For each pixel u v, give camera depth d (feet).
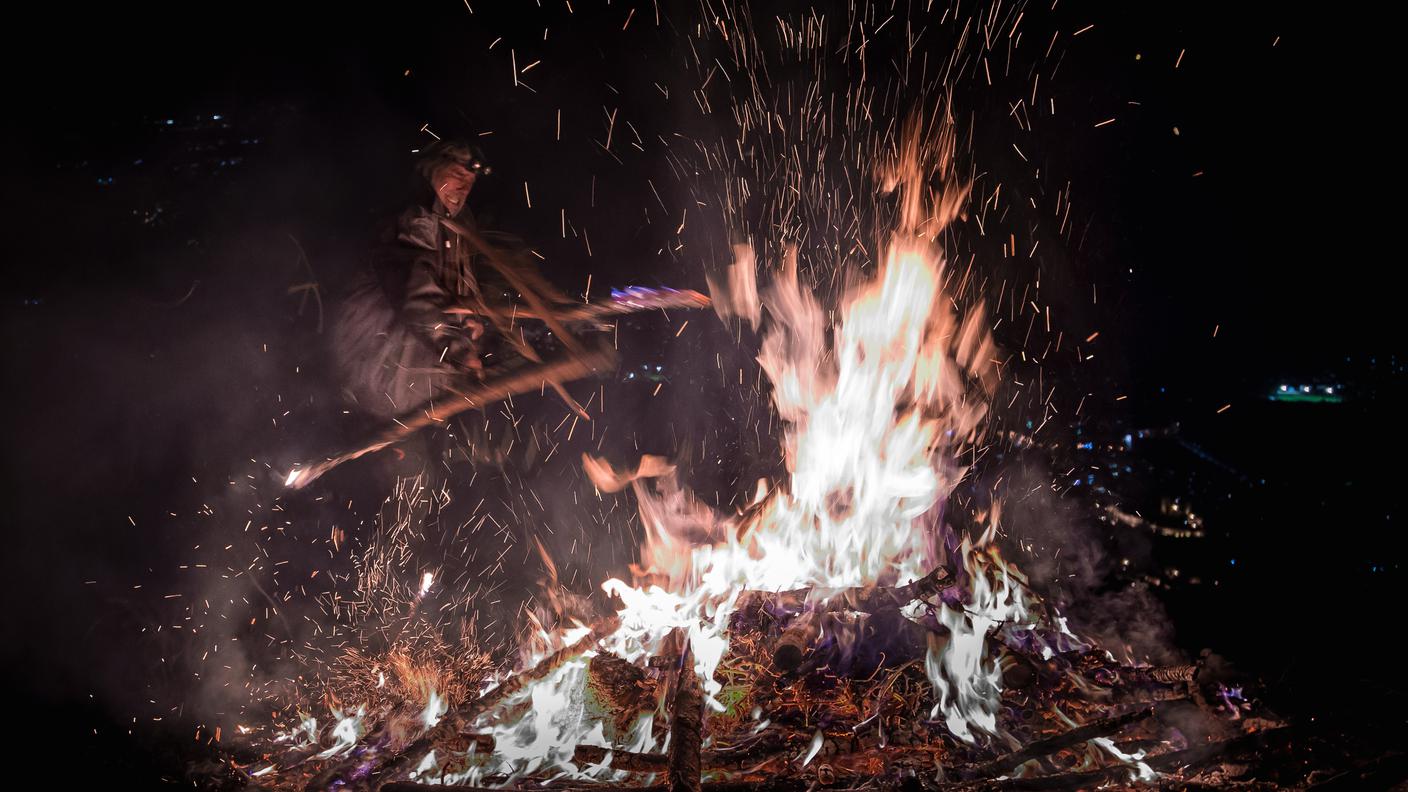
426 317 12.85
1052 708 8.21
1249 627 12.65
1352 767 7.47
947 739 7.88
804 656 8.67
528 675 8.55
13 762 9.41
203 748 9.51
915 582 9.23
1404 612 12.96
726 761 7.67
